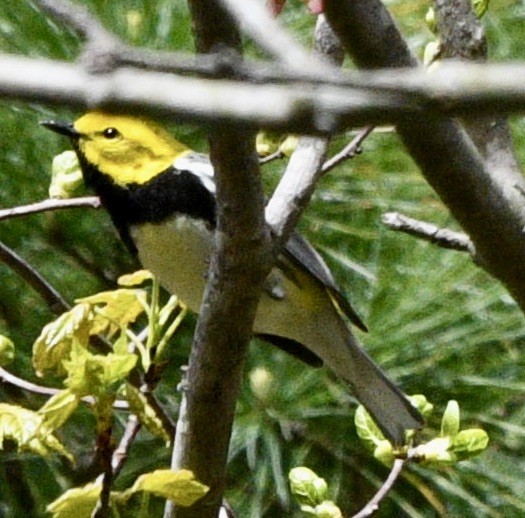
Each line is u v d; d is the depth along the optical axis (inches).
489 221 136.0
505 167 167.2
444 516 285.9
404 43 128.1
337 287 255.8
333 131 70.5
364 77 71.1
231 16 105.7
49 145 274.8
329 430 278.1
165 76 71.2
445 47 173.2
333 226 278.8
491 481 283.4
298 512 278.2
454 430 192.1
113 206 249.6
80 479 279.9
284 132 72.3
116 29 264.1
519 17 313.4
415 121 72.8
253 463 268.7
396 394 240.2
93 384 151.5
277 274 253.9
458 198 134.7
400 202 280.7
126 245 255.4
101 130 247.6
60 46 266.2
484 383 274.5
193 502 155.3
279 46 96.0
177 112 69.7
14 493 281.1
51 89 68.9
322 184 278.7
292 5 280.8
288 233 163.3
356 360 253.1
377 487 278.7
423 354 275.3
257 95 70.2
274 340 265.7
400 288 277.6
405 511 287.4
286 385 274.7
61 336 175.2
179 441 167.6
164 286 252.4
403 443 195.6
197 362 160.2
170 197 245.0
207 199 244.2
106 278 283.1
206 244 243.9
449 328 276.4
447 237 190.2
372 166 281.6
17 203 275.0
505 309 280.7
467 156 131.9
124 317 184.1
